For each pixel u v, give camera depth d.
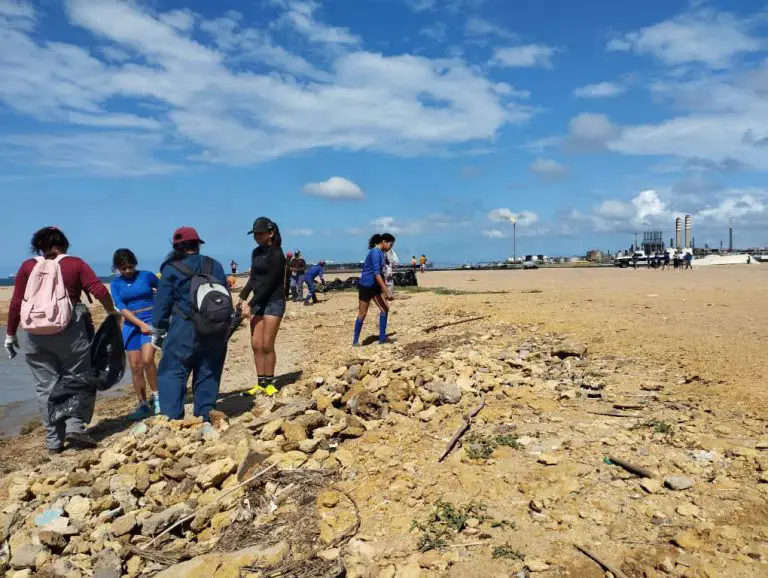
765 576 3.08
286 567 3.68
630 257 52.94
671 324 9.27
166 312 6.48
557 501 4.03
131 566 4.05
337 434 5.71
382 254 10.38
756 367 6.48
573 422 5.43
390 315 14.89
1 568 4.22
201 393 6.62
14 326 6.26
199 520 4.48
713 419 5.16
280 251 7.63
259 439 5.71
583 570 3.32
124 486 5.07
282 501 4.63
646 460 4.45
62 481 5.32
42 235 6.28
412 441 5.40
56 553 4.29
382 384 6.75
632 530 3.62
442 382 6.73
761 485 3.92
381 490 4.52
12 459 6.61
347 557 3.71
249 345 13.87
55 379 6.43
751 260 59.44
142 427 6.28
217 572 3.70
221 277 6.68
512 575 3.35
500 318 11.01
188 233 6.59
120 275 7.54
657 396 5.89
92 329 6.55
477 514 4.00
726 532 3.45
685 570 3.19
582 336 8.72
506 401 6.21
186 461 5.33
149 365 7.48
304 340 13.00
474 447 5.05
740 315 10.06
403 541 3.81
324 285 25.50
